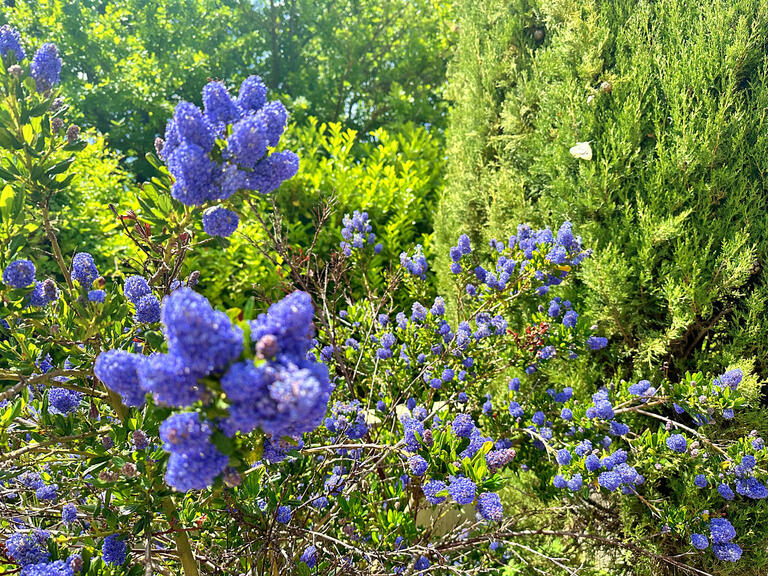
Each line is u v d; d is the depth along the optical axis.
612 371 3.33
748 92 2.93
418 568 2.29
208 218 1.45
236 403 0.86
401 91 8.62
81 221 5.18
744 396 2.55
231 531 1.87
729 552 2.33
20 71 1.53
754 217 2.81
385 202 5.64
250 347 0.90
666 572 2.75
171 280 1.89
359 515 2.24
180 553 1.67
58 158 1.76
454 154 4.90
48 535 1.55
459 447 2.10
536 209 3.81
